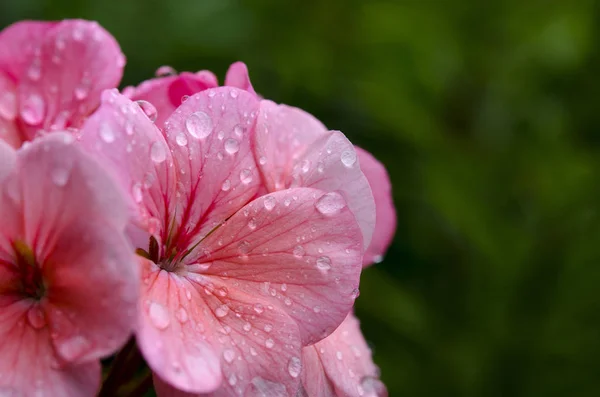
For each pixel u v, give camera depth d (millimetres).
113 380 162
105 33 182
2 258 152
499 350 252
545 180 265
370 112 297
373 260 188
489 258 262
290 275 160
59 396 144
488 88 291
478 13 285
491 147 282
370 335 269
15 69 178
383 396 176
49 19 334
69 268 146
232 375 151
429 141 276
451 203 262
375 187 187
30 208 148
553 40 285
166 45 328
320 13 311
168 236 161
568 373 250
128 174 152
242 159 165
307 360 164
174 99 172
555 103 275
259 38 316
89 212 144
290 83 310
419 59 292
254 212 163
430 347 261
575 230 255
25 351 147
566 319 250
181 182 161
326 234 161
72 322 146
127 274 142
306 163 171
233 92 165
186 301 155
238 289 159
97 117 150
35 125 178
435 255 284
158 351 145
